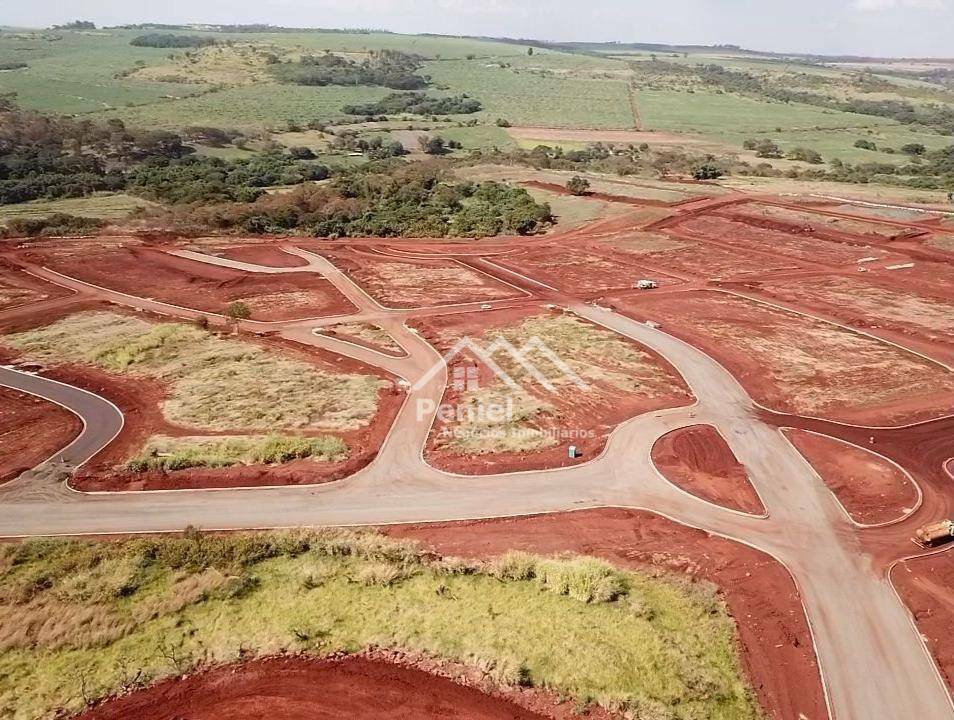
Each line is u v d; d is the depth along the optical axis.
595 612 28.14
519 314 64.88
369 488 36.81
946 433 42.56
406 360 54.00
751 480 37.62
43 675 24.77
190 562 30.58
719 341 57.41
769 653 26.39
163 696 24.08
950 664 25.92
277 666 25.30
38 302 66.94
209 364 52.62
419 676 24.86
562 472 38.34
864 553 32.03
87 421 43.75
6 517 34.03
